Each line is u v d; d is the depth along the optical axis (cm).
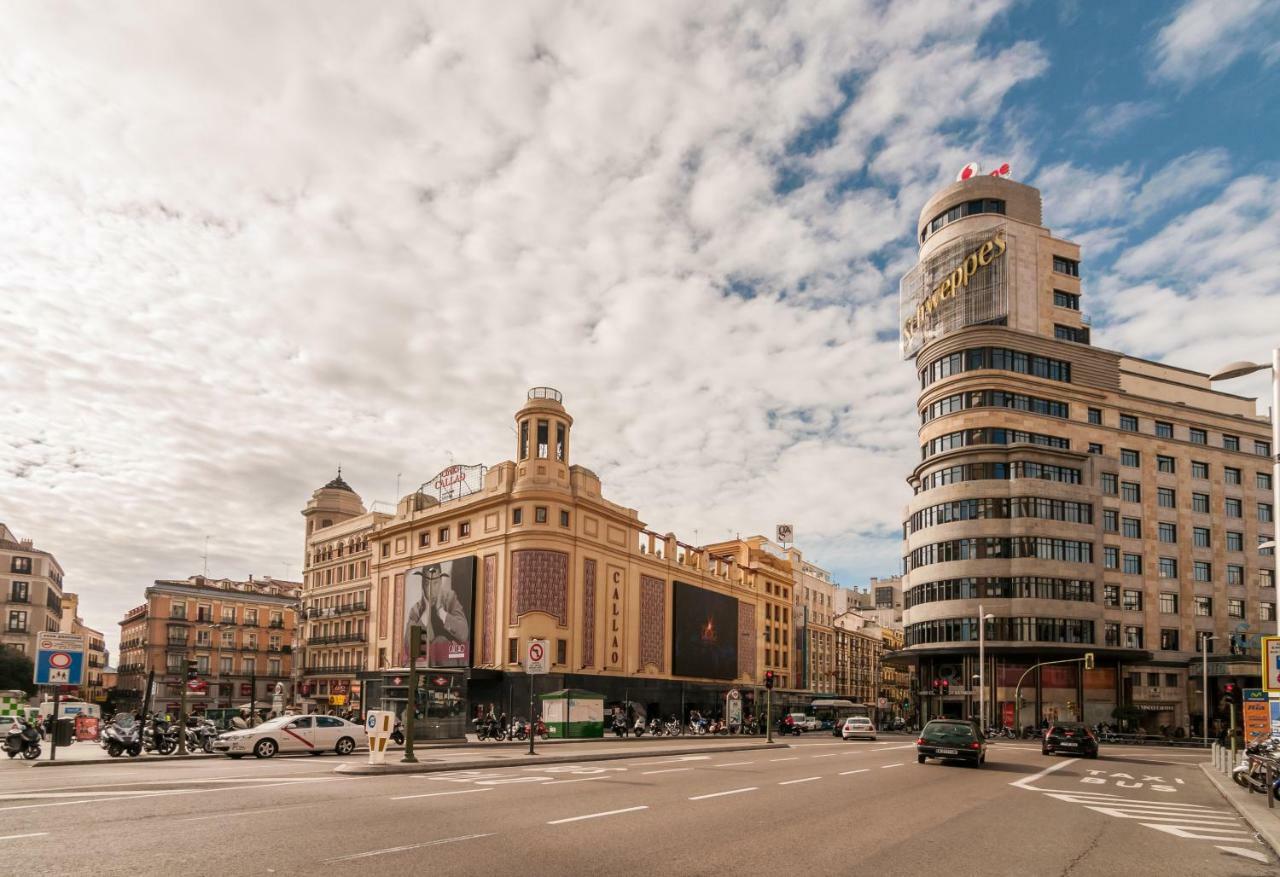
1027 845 1262
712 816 1434
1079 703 6656
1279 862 1219
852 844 1210
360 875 910
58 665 3152
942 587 6944
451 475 6462
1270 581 7956
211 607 9138
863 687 12106
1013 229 7506
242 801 1480
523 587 5516
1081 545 6894
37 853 993
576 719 4400
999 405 7081
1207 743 6266
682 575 7031
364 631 7200
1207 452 7969
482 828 1234
